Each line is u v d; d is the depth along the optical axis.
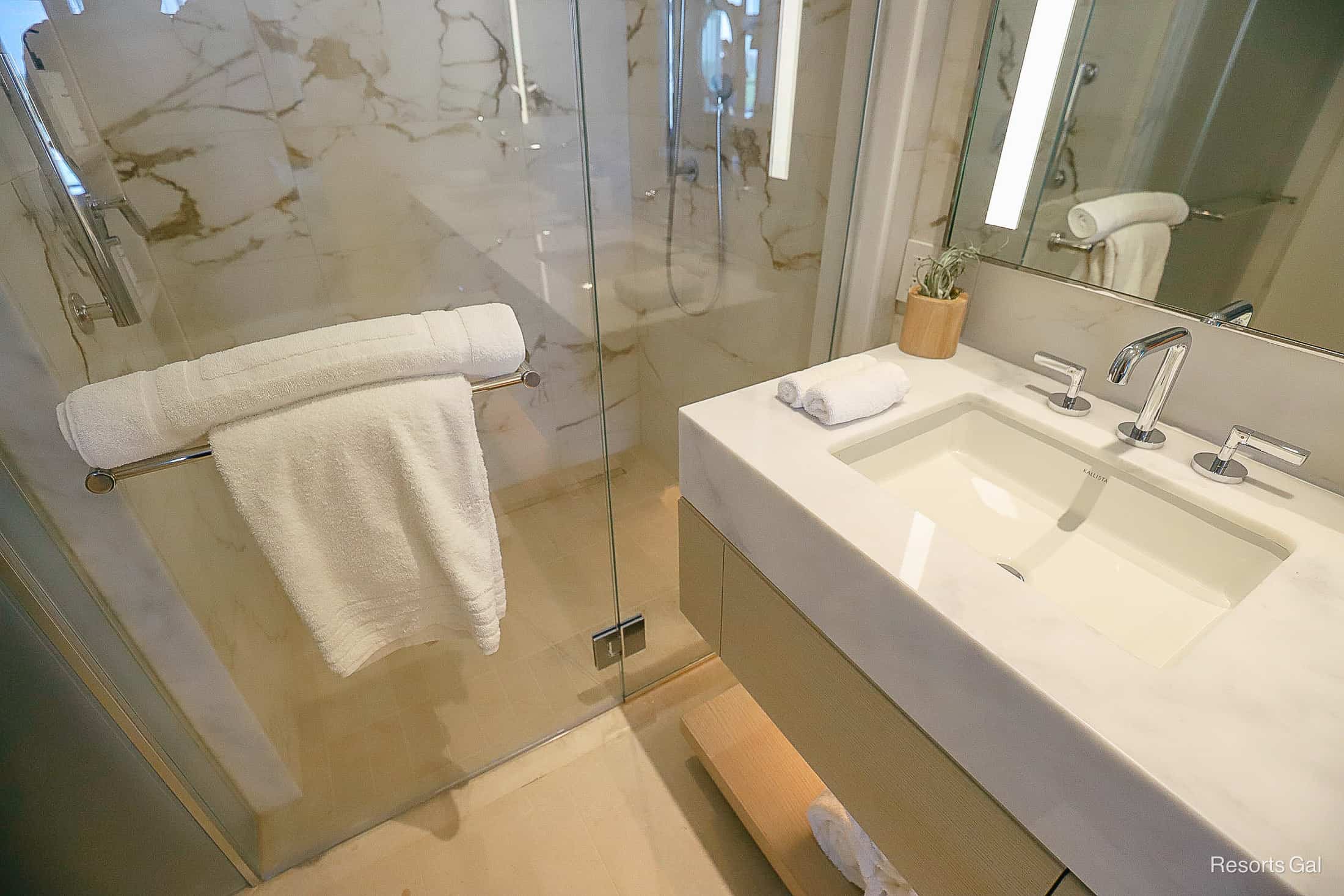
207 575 1.12
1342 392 0.84
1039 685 0.61
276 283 1.55
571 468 2.10
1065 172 1.05
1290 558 0.76
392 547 1.01
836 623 0.87
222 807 1.21
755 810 1.24
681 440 1.09
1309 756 0.55
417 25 1.52
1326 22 0.75
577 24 1.68
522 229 1.83
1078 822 0.62
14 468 0.82
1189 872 0.54
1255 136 0.83
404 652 1.58
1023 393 1.12
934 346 1.22
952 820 0.78
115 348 1.01
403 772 1.41
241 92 1.38
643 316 2.06
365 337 0.89
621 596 1.70
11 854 1.00
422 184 1.65
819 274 1.48
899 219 1.30
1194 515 0.88
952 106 1.17
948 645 0.69
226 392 0.82
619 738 1.50
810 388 1.05
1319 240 0.81
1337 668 0.63
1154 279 0.99
